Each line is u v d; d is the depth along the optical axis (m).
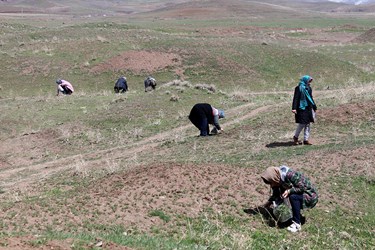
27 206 9.58
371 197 10.06
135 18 85.12
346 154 12.17
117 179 10.93
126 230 8.28
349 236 8.48
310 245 8.12
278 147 13.94
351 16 110.62
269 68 33.50
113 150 16.53
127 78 31.45
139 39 39.44
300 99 13.78
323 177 10.86
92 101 24.56
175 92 24.81
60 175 13.32
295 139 14.05
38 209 9.38
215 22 73.56
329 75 32.78
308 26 72.62
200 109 16.55
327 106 18.56
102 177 11.70
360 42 51.50
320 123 16.53
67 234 7.43
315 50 41.88
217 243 7.89
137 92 26.95
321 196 9.92
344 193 10.13
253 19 82.56
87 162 14.80
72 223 8.58
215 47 36.94
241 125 17.80
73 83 30.86
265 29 66.31
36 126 20.64
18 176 14.23
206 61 33.81
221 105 22.95
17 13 108.25
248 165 11.66
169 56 34.59
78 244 6.70
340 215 9.27
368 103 17.59
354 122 16.19
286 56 35.56
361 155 12.01
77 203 9.62
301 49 39.97
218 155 13.55
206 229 8.44
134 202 9.45
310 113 13.81
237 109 21.80
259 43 39.00
